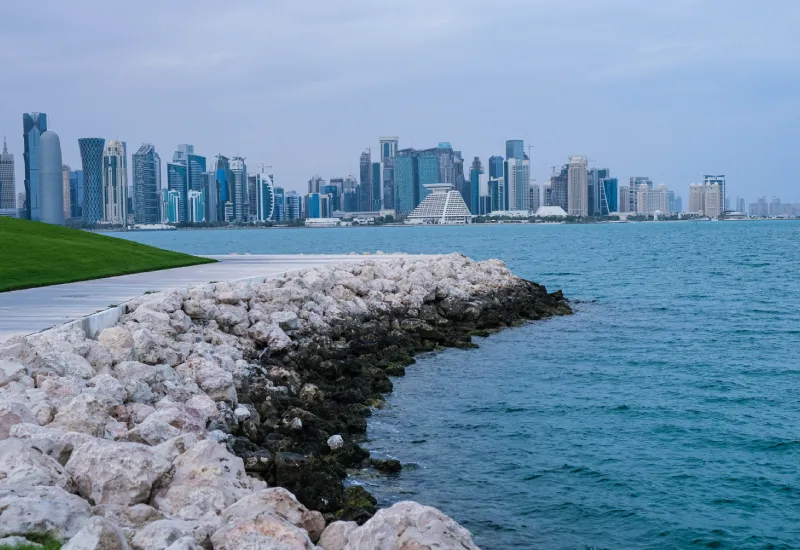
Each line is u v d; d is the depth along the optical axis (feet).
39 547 24.44
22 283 96.99
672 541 45.50
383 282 123.34
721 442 63.16
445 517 29.25
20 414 36.68
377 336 99.45
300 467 48.16
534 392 80.69
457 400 77.10
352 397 72.08
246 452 48.34
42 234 150.71
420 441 63.26
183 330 72.54
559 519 48.19
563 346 109.09
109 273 115.96
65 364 49.49
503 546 44.45
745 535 46.21
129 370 53.42
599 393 80.12
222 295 84.74
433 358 99.96
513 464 57.82
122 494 30.96
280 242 600.80
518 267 283.79
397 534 28.35
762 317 139.33
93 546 23.48
